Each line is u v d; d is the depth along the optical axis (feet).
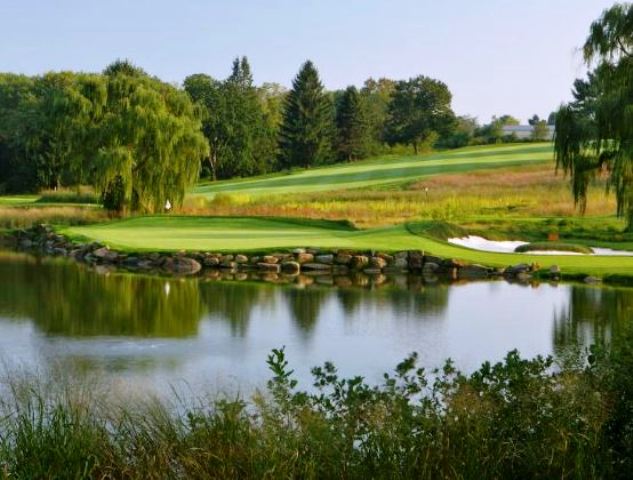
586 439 19.89
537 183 175.22
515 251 105.09
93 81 146.30
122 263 95.04
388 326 53.16
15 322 53.47
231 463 19.98
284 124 321.73
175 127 143.02
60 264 93.76
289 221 126.72
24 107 272.10
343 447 19.85
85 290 70.59
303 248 93.09
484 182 182.70
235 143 307.58
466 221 129.49
